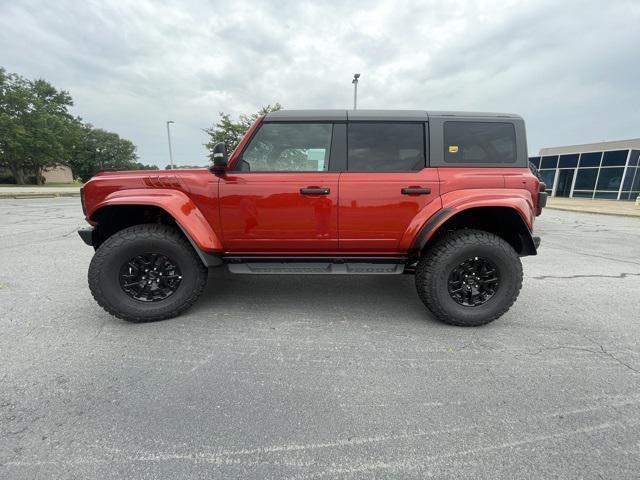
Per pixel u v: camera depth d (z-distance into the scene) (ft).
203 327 9.28
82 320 9.55
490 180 9.38
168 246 9.18
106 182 9.35
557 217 39.70
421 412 6.05
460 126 9.62
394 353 8.05
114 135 213.25
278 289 12.50
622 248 20.80
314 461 5.02
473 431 5.61
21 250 17.93
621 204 57.21
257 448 5.24
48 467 4.84
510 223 9.71
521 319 10.03
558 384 6.88
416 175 9.38
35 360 7.50
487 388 6.73
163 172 9.45
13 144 99.76
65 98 128.77
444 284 9.17
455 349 8.25
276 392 6.57
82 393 6.41
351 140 9.62
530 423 5.80
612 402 6.33
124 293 9.27
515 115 9.76
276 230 9.54
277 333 9.01
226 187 9.31
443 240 9.37
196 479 4.70
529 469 4.89
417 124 9.61
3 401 6.14
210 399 6.33
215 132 57.62
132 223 10.41
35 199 56.29
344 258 9.97
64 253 17.29
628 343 8.59
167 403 6.19
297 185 9.33
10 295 11.37
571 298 11.80
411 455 5.14
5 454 5.03
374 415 5.97
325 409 6.12
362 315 10.25
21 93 105.29
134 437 5.40
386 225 9.50
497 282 9.26
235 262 10.04
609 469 4.89
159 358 7.69
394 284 13.19
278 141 9.66
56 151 113.09
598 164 68.03
